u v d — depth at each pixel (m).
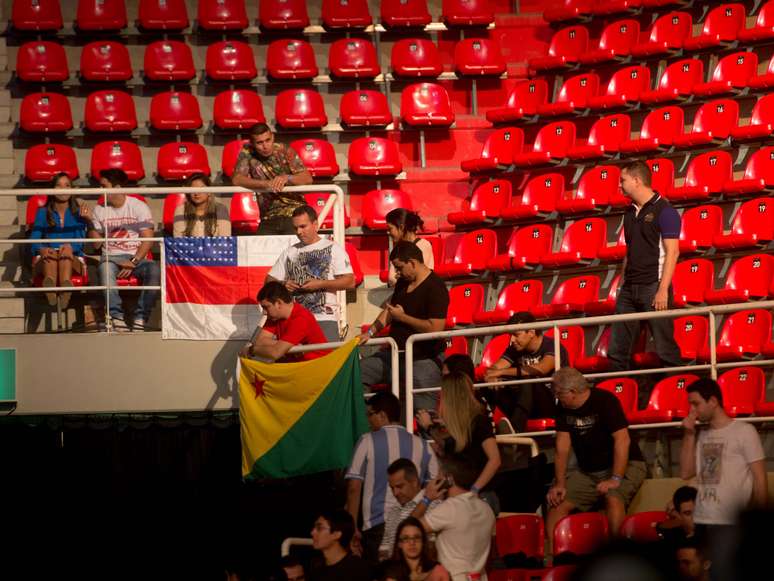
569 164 20.66
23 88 23.17
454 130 22.83
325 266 14.60
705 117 19.83
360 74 23.20
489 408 13.65
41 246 17.19
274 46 23.47
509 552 11.57
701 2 22.62
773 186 17.98
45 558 19.03
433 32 24.42
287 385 13.59
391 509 11.26
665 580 2.07
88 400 15.33
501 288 19.25
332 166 21.47
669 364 13.96
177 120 22.41
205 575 18.47
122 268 16.20
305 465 13.47
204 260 15.52
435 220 21.39
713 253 17.62
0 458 19.08
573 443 11.30
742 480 9.39
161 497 18.89
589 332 17.70
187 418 18.81
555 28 24.23
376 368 14.05
